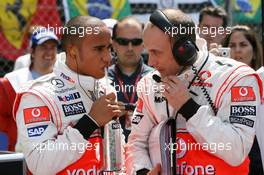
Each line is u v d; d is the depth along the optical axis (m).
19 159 3.71
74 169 4.84
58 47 9.12
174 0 10.21
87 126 4.76
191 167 4.70
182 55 4.57
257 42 7.48
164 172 4.72
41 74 8.06
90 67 4.96
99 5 10.08
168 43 4.58
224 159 4.59
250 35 7.40
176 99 4.52
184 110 4.52
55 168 4.75
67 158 4.75
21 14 9.89
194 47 4.61
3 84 7.16
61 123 4.87
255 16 10.53
